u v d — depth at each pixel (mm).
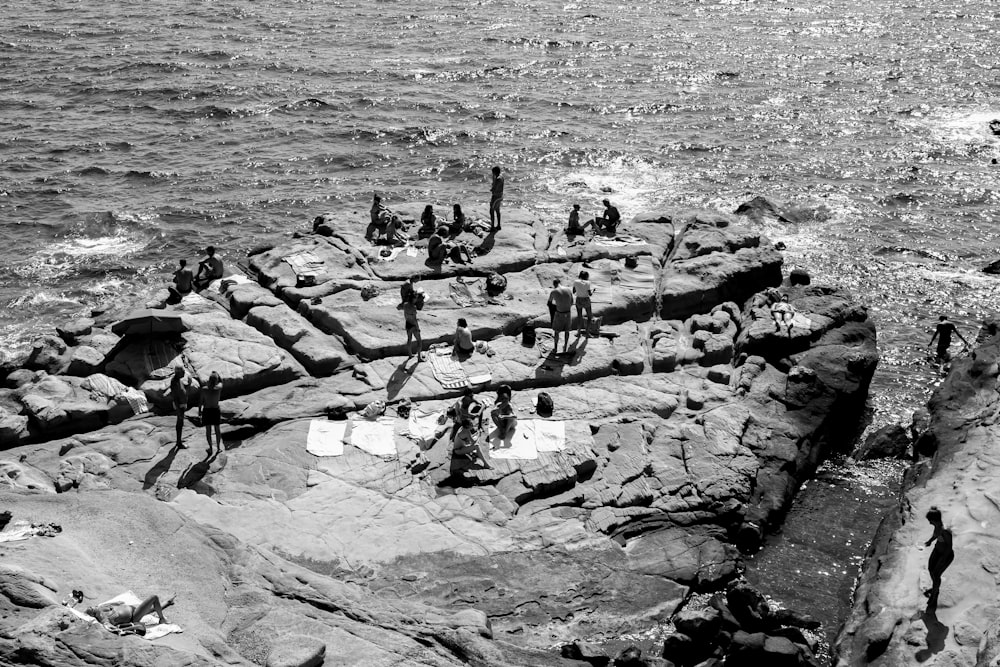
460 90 75688
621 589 24219
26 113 67625
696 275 36344
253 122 66812
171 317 30875
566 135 64625
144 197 54125
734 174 57906
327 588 22016
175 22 97000
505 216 39875
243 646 18969
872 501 29188
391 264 35844
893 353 38375
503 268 36125
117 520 22328
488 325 32875
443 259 36062
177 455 27578
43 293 44062
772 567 26406
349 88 75125
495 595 23625
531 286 35156
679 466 27906
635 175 57906
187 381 29125
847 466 30922
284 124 66375
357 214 39844
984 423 29469
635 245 37938
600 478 27281
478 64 83625
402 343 31672
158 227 50375
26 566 19906
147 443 28031
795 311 34938
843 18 103938
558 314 30984
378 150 61812
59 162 58812
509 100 72875
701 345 33125
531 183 56500
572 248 37375
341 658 18750
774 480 28453
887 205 53219
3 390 29766
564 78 79438
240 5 107062
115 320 32938
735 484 27438
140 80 75438
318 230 38969
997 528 24734
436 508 26062
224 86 73875
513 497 26484
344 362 31234
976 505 25625
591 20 103250
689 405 30500
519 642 22391
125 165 58625
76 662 16938
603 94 74812
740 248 38844
